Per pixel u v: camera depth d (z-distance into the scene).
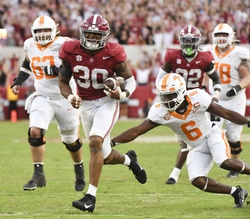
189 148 22.00
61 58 21.38
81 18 69.81
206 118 21.56
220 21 69.62
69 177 29.19
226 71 30.86
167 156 37.00
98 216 19.80
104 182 27.61
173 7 70.50
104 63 21.12
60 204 22.20
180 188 25.98
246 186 26.34
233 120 21.12
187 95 21.02
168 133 52.06
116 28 68.19
